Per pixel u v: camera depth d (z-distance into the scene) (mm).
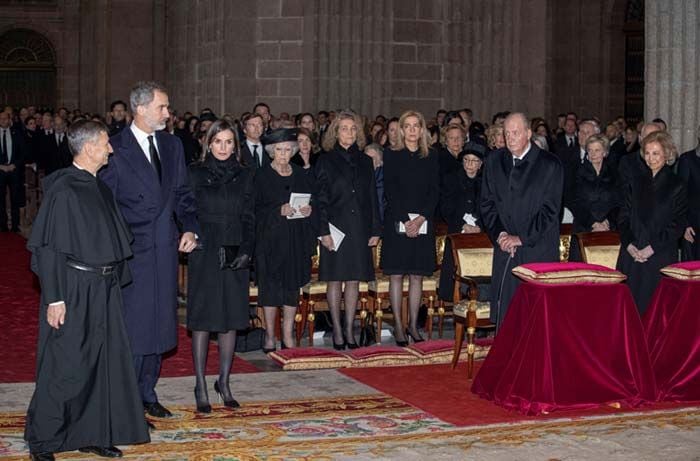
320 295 10680
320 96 19297
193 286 7852
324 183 10195
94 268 6645
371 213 10398
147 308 7344
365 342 10680
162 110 7395
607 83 27891
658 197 9477
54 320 6500
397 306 10531
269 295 9844
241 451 7016
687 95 12203
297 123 16219
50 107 34250
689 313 8625
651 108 12477
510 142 8680
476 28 20172
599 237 10234
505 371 8266
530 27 20562
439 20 19953
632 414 8102
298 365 9461
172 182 7484
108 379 6699
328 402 8312
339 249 10258
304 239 9938
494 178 8883
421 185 10375
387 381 9023
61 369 6551
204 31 21094
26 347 10273
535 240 8695
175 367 9508
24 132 20234
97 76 28328
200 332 7898
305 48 19422
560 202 8789
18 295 13141
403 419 7867
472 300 9133
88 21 32344
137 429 6766
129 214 7320
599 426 7750
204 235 7793
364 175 10352
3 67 34125
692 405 8414
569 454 7062
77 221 6582
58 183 6598
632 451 7156
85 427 6637
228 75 19688
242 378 9086
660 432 7617
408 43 19797
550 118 28438
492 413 8062
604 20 27766
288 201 9836
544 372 8086
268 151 9906
